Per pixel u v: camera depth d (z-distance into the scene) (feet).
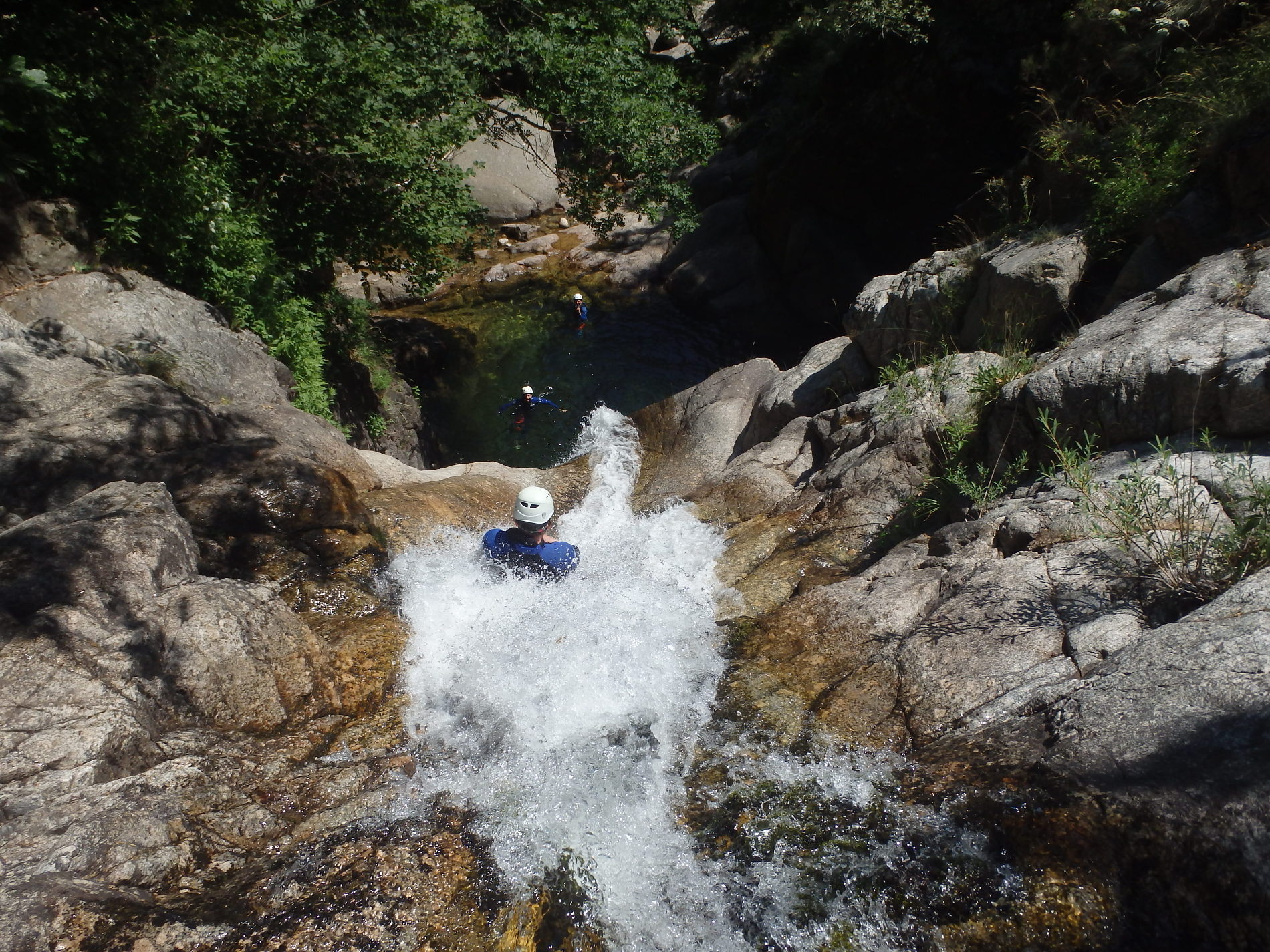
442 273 42.39
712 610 16.81
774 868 10.52
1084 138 26.73
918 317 25.27
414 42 38.01
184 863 10.00
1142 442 16.01
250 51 32.68
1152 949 8.50
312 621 15.74
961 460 19.17
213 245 29.55
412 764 12.46
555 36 41.86
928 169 49.47
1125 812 9.33
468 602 16.53
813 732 12.51
